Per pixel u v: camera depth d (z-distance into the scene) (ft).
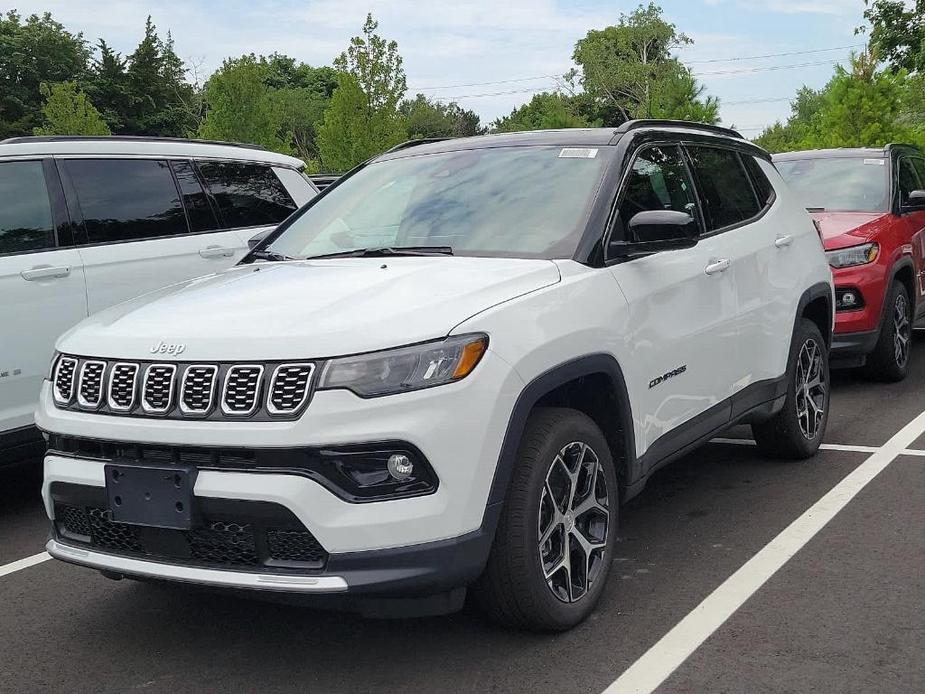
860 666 10.62
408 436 9.90
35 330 18.28
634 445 12.98
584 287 12.30
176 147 21.91
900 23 106.22
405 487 10.00
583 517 12.14
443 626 12.10
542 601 11.15
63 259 18.95
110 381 10.81
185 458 10.28
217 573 10.18
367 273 12.23
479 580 11.05
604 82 264.93
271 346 10.16
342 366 9.95
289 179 24.17
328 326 10.30
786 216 18.60
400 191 15.08
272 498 9.74
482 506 10.36
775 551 14.28
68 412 11.12
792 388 18.15
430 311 10.59
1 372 17.72
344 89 95.35
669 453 14.02
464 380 10.27
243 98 105.40
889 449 19.79
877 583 12.93
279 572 10.02
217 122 105.70
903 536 14.70
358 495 9.91
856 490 17.10
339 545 9.80
